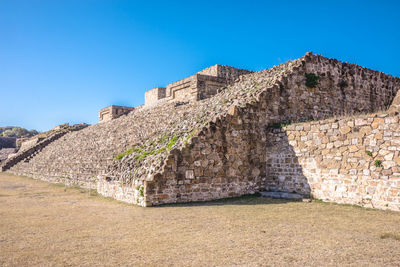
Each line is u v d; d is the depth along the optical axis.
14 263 6.11
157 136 18.78
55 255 6.59
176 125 19.05
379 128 12.32
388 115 12.12
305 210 11.77
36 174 30.11
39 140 45.12
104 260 6.27
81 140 31.80
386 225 9.27
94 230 8.76
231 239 7.74
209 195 14.59
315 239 7.73
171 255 6.55
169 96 29.61
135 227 9.11
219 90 23.50
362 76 21.02
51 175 27.19
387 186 11.80
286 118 17.59
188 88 27.08
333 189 13.62
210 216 10.65
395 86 22.97
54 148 35.47
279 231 8.55
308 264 6.02
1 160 51.12
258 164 16.47
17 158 38.94
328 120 14.19
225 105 17.72
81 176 22.73
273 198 14.96
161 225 9.34
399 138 11.65
